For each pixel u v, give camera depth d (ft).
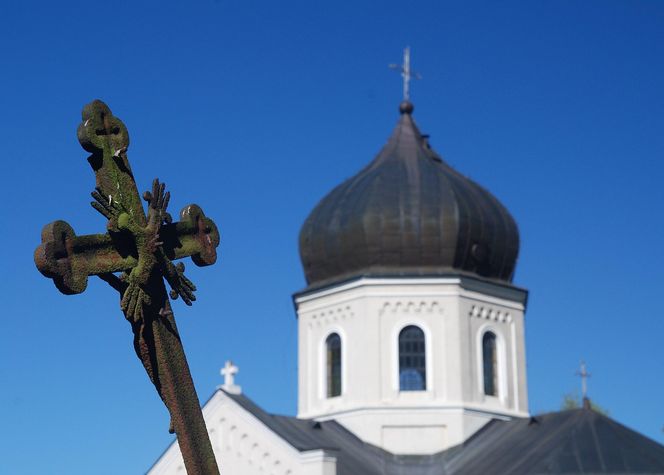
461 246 185.78
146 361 41.83
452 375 181.68
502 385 185.98
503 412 184.34
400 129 201.46
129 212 40.42
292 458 163.12
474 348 184.44
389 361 182.19
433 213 185.88
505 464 166.50
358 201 189.06
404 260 186.09
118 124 40.83
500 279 191.01
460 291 184.65
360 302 184.75
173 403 41.65
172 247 44.45
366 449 178.19
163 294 41.73
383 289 184.34
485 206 190.49
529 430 176.35
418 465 176.55
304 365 189.98
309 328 190.90
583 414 171.83
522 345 190.29
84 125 39.93
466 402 181.06
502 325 189.16
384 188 188.75
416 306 184.24
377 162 197.88
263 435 167.02
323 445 164.96
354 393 182.39
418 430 180.04
